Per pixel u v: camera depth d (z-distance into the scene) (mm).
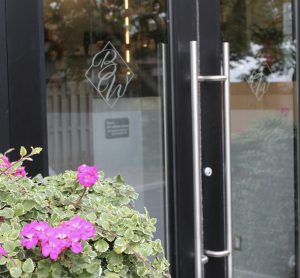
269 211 3289
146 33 2783
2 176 1747
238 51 3051
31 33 2391
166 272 1840
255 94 3160
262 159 3229
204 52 2844
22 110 2383
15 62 2355
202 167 2834
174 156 2801
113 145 2768
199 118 2762
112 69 2721
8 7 2330
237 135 3113
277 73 3238
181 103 2779
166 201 2863
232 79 3055
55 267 1521
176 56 2764
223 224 2902
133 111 2805
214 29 2879
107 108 2730
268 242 3305
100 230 1647
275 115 3252
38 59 2412
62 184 1899
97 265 1562
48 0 2492
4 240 1515
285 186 3334
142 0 2764
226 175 2826
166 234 2863
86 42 2633
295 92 3297
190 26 2801
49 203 1724
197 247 2729
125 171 2809
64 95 2580
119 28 2725
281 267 3367
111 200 1888
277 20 3211
